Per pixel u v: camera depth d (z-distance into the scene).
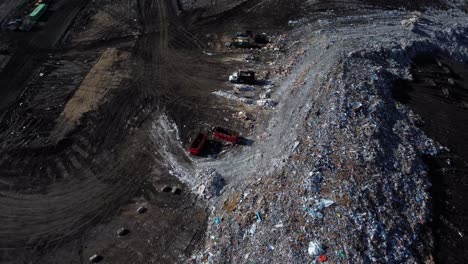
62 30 59.91
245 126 44.62
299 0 64.94
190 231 35.72
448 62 54.78
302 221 32.94
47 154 42.75
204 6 63.84
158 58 54.53
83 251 34.59
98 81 51.31
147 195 38.69
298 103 45.34
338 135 39.75
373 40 54.75
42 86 51.03
